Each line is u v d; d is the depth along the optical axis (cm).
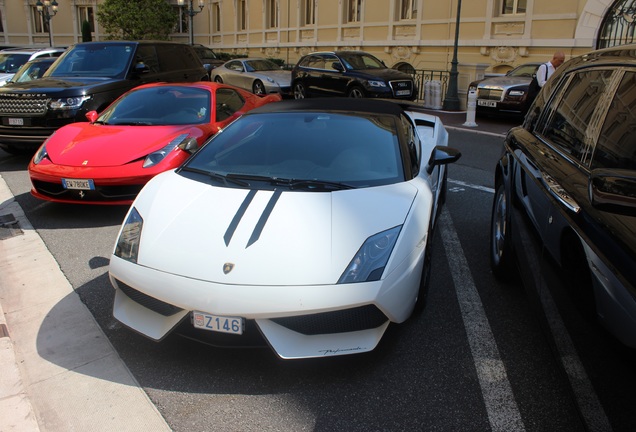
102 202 544
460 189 706
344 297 274
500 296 398
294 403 274
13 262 457
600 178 191
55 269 441
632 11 1513
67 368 304
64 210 601
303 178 355
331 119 423
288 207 317
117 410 269
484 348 327
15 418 260
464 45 1917
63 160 550
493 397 280
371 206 321
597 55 320
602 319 200
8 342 325
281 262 281
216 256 288
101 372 300
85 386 288
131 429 256
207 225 309
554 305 256
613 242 204
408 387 288
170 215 324
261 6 2923
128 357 314
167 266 291
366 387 287
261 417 264
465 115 1516
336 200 325
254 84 1800
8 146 884
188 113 662
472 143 1063
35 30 3888
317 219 306
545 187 294
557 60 1062
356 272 282
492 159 905
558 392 284
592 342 208
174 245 301
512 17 1780
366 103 462
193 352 318
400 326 320
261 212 313
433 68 2053
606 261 202
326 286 274
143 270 296
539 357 317
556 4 1667
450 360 314
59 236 520
